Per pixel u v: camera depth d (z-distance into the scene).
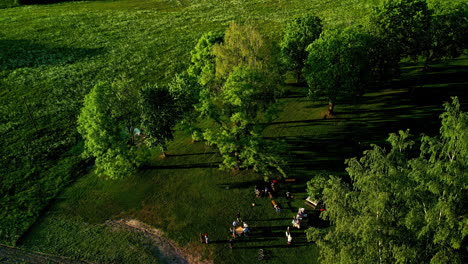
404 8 51.22
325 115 57.47
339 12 105.88
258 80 41.44
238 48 45.94
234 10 119.75
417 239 25.80
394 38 51.62
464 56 67.75
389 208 26.48
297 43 60.34
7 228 43.81
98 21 115.19
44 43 98.31
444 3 54.53
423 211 25.86
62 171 53.31
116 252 39.97
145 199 46.44
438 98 56.62
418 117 53.38
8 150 58.19
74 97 73.50
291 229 40.53
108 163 46.53
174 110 46.97
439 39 51.06
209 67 52.31
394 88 61.38
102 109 46.12
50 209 46.62
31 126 64.31
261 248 38.88
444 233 23.11
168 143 56.69
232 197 45.22
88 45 97.69
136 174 50.34
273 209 43.06
